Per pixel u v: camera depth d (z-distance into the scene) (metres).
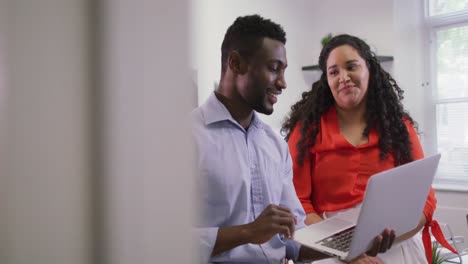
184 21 0.33
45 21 0.27
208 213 0.96
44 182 0.27
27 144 0.27
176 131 0.33
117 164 0.30
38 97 0.27
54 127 0.28
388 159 1.39
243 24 1.01
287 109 3.44
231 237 0.89
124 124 0.30
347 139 1.42
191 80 0.33
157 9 0.31
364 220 0.91
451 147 3.59
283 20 3.48
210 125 1.00
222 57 1.06
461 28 3.51
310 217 1.36
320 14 3.79
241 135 1.06
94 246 0.29
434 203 1.39
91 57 0.29
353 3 3.59
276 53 1.00
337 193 1.38
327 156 1.40
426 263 1.36
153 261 0.32
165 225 0.32
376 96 1.42
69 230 0.28
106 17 0.29
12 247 0.27
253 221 0.94
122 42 0.30
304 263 1.15
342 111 1.45
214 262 0.96
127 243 0.31
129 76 0.30
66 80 0.28
